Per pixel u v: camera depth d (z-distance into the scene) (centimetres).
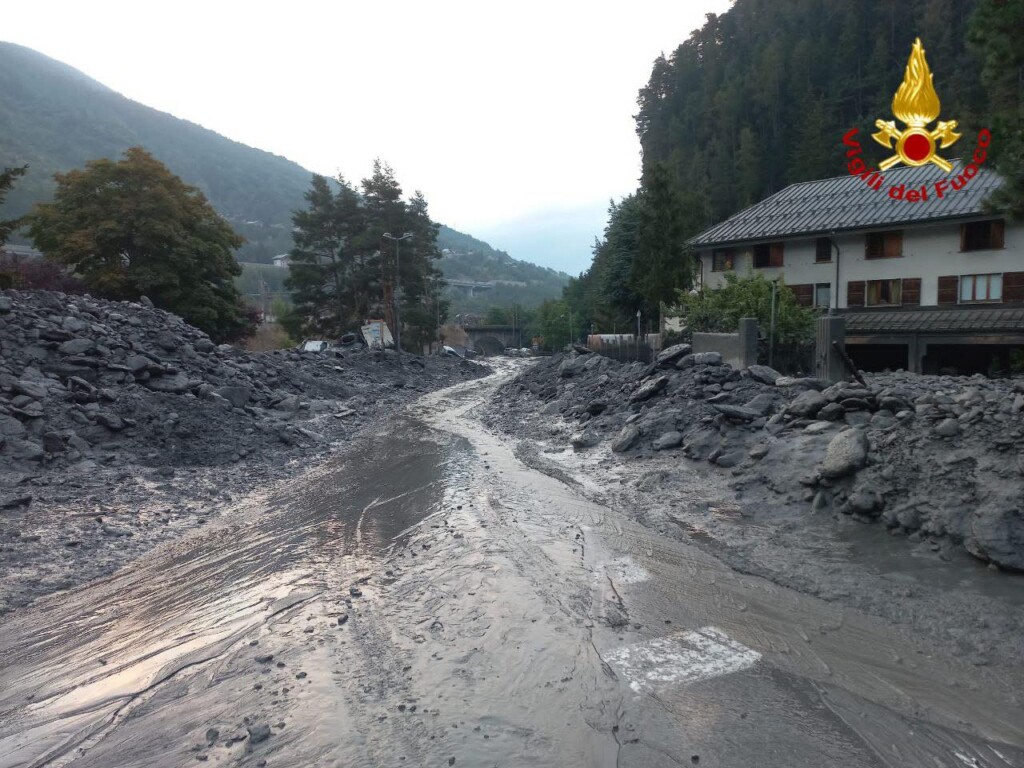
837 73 7531
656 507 859
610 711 406
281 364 2355
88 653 514
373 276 5559
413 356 4166
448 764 355
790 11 9075
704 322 1891
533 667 458
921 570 600
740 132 7788
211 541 795
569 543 722
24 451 1059
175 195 3628
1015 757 362
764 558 667
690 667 459
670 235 3756
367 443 1512
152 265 3409
